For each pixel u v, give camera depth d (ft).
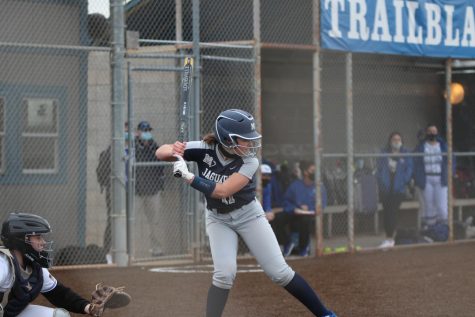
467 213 106.32
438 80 112.68
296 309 54.95
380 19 86.84
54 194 82.64
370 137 112.16
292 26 95.40
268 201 81.87
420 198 95.04
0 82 80.33
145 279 67.62
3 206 80.94
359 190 95.35
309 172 85.56
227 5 88.43
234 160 41.27
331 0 83.15
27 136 81.51
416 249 88.89
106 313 53.16
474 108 108.99
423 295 60.13
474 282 65.77
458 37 93.20
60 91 82.43
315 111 82.94
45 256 35.76
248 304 56.65
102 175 80.74
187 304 56.59
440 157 94.63
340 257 82.74
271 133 107.45
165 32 85.20
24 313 35.91
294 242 84.48
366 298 59.16
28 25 81.15
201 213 79.46
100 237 83.61
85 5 83.25
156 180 79.05
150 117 83.35
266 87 105.09
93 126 83.87
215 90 88.69
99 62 83.71
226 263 41.42
